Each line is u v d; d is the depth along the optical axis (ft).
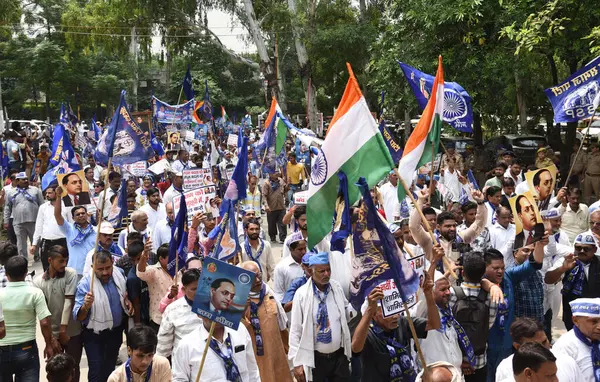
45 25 184.85
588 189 56.49
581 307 17.30
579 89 34.30
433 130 24.73
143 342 17.19
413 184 38.81
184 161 64.80
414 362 19.70
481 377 21.34
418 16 62.75
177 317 20.58
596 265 26.18
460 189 41.78
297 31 119.85
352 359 21.13
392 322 18.66
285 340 22.59
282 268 25.96
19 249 47.93
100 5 158.40
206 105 83.61
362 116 21.44
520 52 54.85
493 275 21.77
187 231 26.58
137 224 32.83
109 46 164.35
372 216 18.35
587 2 48.06
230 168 48.62
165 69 221.87
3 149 61.62
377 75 72.28
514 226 28.94
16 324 22.58
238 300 15.99
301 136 39.58
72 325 25.07
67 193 34.24
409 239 27.30
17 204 47.73
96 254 24.35
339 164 21.48
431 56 65.51
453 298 21.25
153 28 134.21
